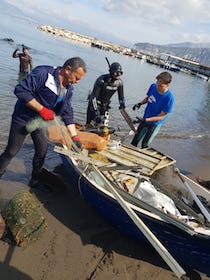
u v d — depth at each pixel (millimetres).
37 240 4391
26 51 13594
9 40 28734
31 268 3969
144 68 47312
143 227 3965
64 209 5227
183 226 4125
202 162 9484
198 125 15422
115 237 4855
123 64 42438
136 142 7324
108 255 4453
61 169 6555
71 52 36812
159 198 4895
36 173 5473
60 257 4230
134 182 5324
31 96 4223
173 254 4504
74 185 5977
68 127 4980
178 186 5789
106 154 5961
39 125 4656
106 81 6734
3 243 4215
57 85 4320
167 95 6691
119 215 4648
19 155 6641
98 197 4859
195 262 4395
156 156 6418
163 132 12039
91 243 4609
